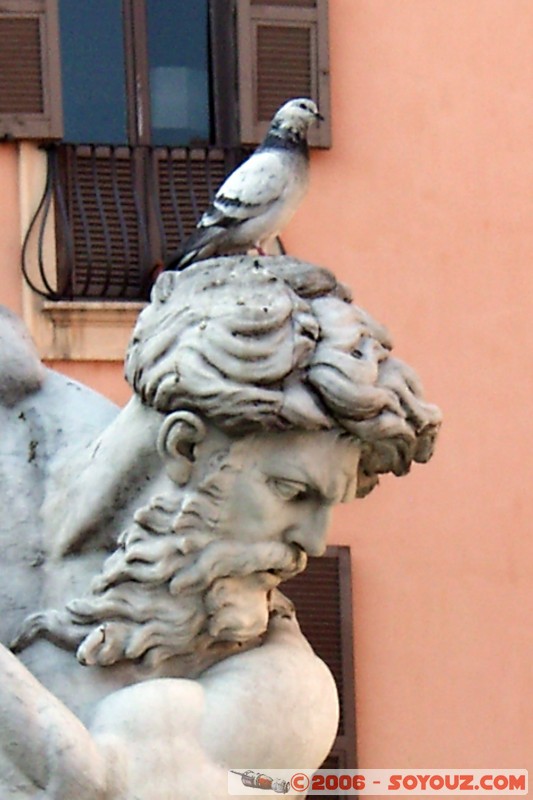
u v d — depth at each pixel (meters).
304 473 3.56
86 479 3.67
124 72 16.36
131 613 3.59
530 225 16.48
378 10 16.73
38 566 3.66
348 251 16.42
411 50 16.73
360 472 3.66
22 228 16.09
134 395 3.66
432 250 16.42
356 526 15.70
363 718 15.38
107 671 3.60
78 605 3.60
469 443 16.06
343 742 15.30
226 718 3.55
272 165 12.66
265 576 3.62
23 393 3.79
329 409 3.54
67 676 3.59
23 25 16.27
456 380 16.22
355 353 3.55
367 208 16.47
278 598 3.76
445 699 15.48
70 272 16.06
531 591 15.77
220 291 3.56
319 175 16.52
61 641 3.60
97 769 3.45
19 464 3.73
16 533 3.68
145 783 3.49
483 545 15.84
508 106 16.69
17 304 15.95
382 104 16.64
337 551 15.61
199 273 3.59
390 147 16.58
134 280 16.14
